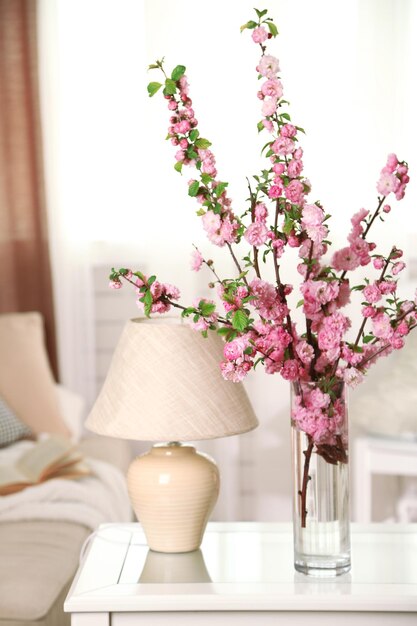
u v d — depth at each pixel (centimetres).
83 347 434
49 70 421
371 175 411
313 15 407
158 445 208
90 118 425
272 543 209
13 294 430
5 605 224
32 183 427
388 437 367
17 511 289
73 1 421
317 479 184
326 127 410
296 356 179
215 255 413
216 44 409
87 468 324
